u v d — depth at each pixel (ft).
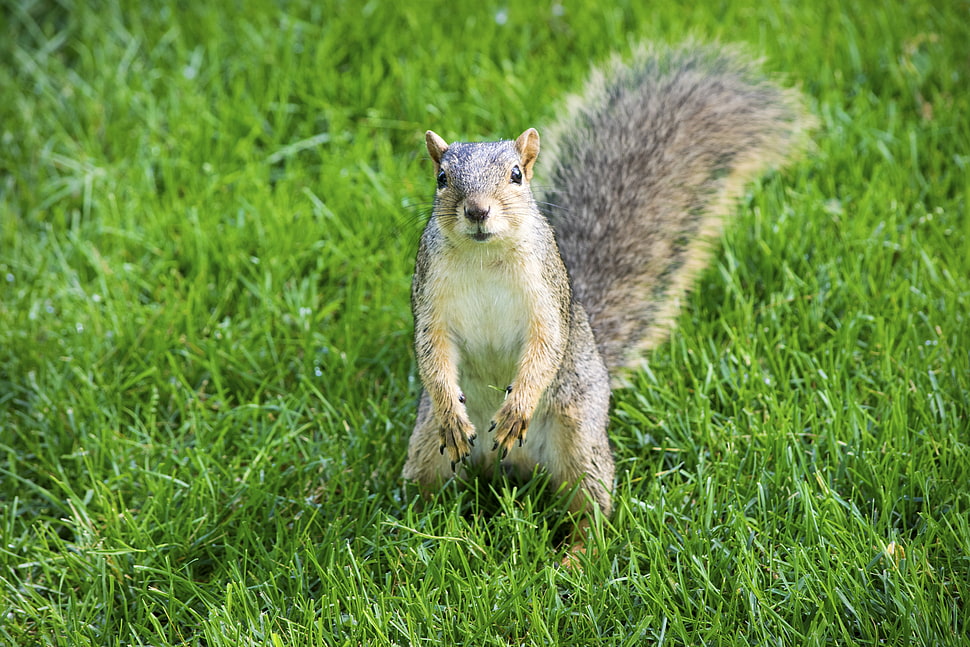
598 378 27.37
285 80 40.81
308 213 35.63
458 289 24.98
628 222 32.35
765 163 34.68
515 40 42.29
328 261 34.42
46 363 31.19
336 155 37.73
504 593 23.75
